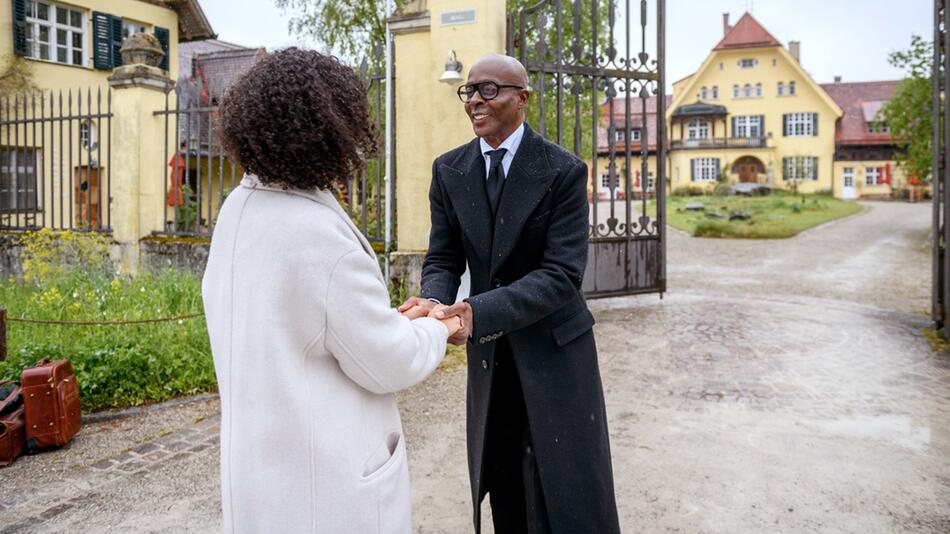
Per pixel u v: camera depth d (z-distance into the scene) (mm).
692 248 18453
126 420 4469
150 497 3295
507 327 1878
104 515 3111
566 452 2049
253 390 1314
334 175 1397
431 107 7238
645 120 8188
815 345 6340
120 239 8312
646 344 6355
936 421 4242
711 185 51188
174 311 6023
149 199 8438
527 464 2135
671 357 5879
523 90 2111
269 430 1312
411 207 7363
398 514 1441
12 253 8734
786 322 7422
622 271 8281
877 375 5332
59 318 5879
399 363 1379
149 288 6496
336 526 1327
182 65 22125
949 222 6543
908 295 9789
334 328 1313
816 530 2871
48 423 3865
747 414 4395
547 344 2078
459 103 7051
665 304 8539
